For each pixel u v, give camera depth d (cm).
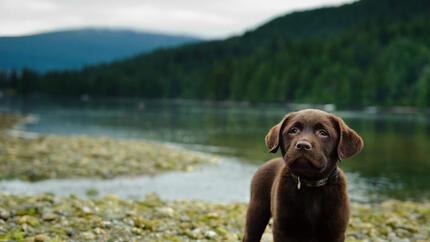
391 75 10306
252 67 13900
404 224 758
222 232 630
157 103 11681
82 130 3127
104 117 4797
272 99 11781
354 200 1134
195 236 602
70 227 593
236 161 1730
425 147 2402
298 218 324
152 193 1016
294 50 14988
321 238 327
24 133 2772
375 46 12875
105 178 1290
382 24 17462
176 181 1295
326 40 16250
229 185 1256
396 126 4066
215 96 14012
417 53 11456
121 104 9838
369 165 1756
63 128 3250
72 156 1560
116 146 1900
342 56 12694
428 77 9438
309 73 11931
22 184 1172
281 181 336
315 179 313
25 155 1536
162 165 1505
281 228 331
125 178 1305
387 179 1451
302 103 11012
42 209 677
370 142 2658
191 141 2495
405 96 9994
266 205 390
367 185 1351
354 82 10544
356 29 17838
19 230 565
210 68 17188
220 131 3195
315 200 321
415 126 4069
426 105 9225
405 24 14875
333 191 321
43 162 1438
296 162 284
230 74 14425
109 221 634
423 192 1251
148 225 623
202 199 1076
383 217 838
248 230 400
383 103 10050
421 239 673
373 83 10275
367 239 653
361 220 798
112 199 843
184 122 4188
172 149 1956
